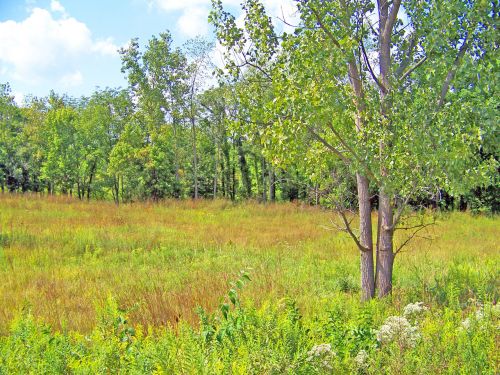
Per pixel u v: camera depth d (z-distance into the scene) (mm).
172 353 4961
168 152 51031
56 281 12531
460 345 5109
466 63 8070
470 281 10188
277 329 5594
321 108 8219
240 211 29609
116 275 13219
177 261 15477
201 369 4484
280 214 29031
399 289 9977
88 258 16219
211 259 15570
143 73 44969
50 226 20969
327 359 4711
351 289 10914
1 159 58375
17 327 6504
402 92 8938
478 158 8711
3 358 5328
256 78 9422
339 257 15422
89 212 26375
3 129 58938
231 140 49156
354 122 8891
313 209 30297
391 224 9594
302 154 8945
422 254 15211
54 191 60500
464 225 25406
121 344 5617
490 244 18547
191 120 43719
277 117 8742
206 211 29375
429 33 8773
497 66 8172
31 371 5035
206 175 55531
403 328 5293
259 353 4758
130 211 27766
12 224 20703
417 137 8156
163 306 9016
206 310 8469
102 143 56500
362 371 4781
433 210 11281
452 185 8391
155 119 46875
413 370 4711
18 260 15234
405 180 8711
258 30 9219
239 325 5582
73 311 9500
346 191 10031
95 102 58250
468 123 8172
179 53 43781
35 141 59812
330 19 8750
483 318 6082
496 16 8125
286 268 13578
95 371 4934
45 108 64312
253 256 16016
